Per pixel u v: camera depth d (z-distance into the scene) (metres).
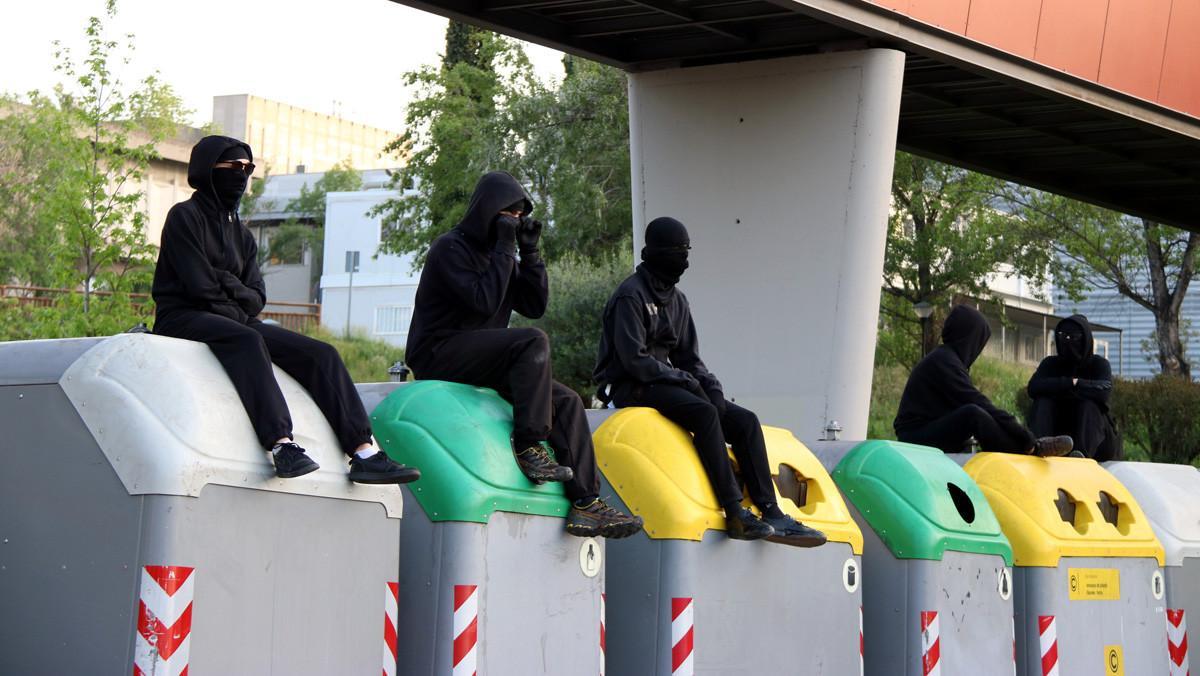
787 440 9.14
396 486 6.57
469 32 54.81
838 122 15.45
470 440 6.97
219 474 5.63
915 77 17.48
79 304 30.45
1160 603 11.13
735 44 16.00
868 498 9.52
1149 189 23.88
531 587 7.10
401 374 7.67
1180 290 44.19
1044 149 21.02
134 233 30.80
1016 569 10.19
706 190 16.20
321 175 100.44
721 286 16.05
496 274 7.32
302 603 6.00
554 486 7.30
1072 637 10.21
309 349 6.39
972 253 41.12
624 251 34.97
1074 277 44.81
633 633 7.89
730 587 8.12
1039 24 15.77
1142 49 17.19
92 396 5.64
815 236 15.55
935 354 11.07
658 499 7.91
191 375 5.84
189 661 5.46
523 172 38.38
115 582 5.47
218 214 6.48
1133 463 11.73
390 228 47.97
